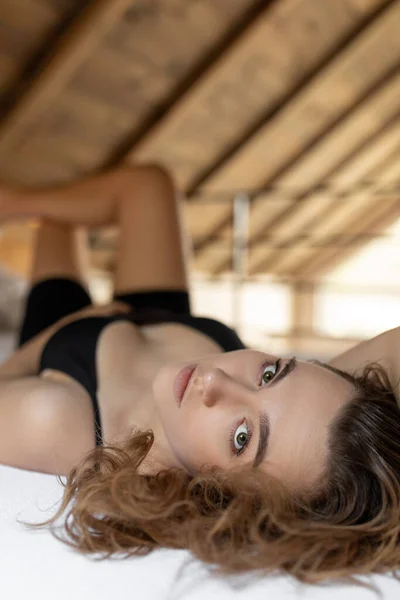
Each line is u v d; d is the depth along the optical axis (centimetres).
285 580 65
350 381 94
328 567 69
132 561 67
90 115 384
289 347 486
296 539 71
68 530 71
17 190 191
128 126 408
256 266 624
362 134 518
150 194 177
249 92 426
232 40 381
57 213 187
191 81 397
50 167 403
